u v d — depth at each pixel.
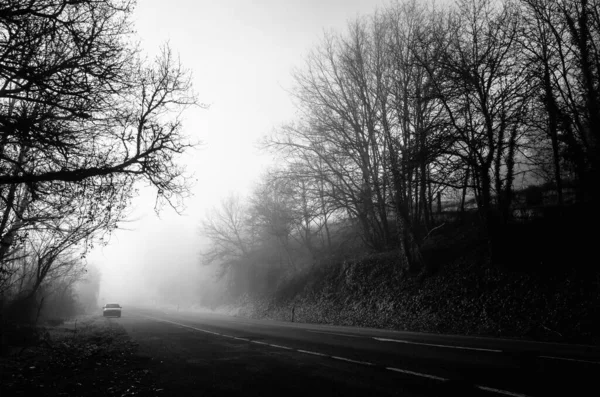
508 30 18.81
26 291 20.75
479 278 19.02
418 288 21.77
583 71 18.36
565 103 19.00
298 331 17.39
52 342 14.57
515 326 14.79
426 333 15.65
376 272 26.27
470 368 7.46
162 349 12.31
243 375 7.86
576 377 6.38
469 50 19.70
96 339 15.92
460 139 19.09
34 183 9.04
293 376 7.54
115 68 9.09
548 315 14.41
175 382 7.46
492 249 19.11
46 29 7.88
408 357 8.99
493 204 20.58
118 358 10.66
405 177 21.52
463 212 26.20
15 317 19.47
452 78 19.02
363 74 26.16
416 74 22.75
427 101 21.03
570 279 15.43
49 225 13.70
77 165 9.39
